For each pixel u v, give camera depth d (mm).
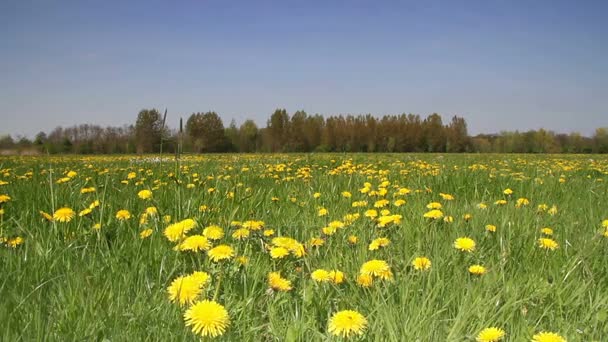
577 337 1742
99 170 8750
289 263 2566
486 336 1651
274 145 68500
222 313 1546
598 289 2215
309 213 3928
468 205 4371
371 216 3367
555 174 8375
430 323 1844
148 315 1812
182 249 2205
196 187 4699
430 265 2363
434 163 13008
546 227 3350
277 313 2047
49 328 1631
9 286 2037
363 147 73375
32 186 4719
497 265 2484
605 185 6238
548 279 2412
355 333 1673
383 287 2213
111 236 3020
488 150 75812
